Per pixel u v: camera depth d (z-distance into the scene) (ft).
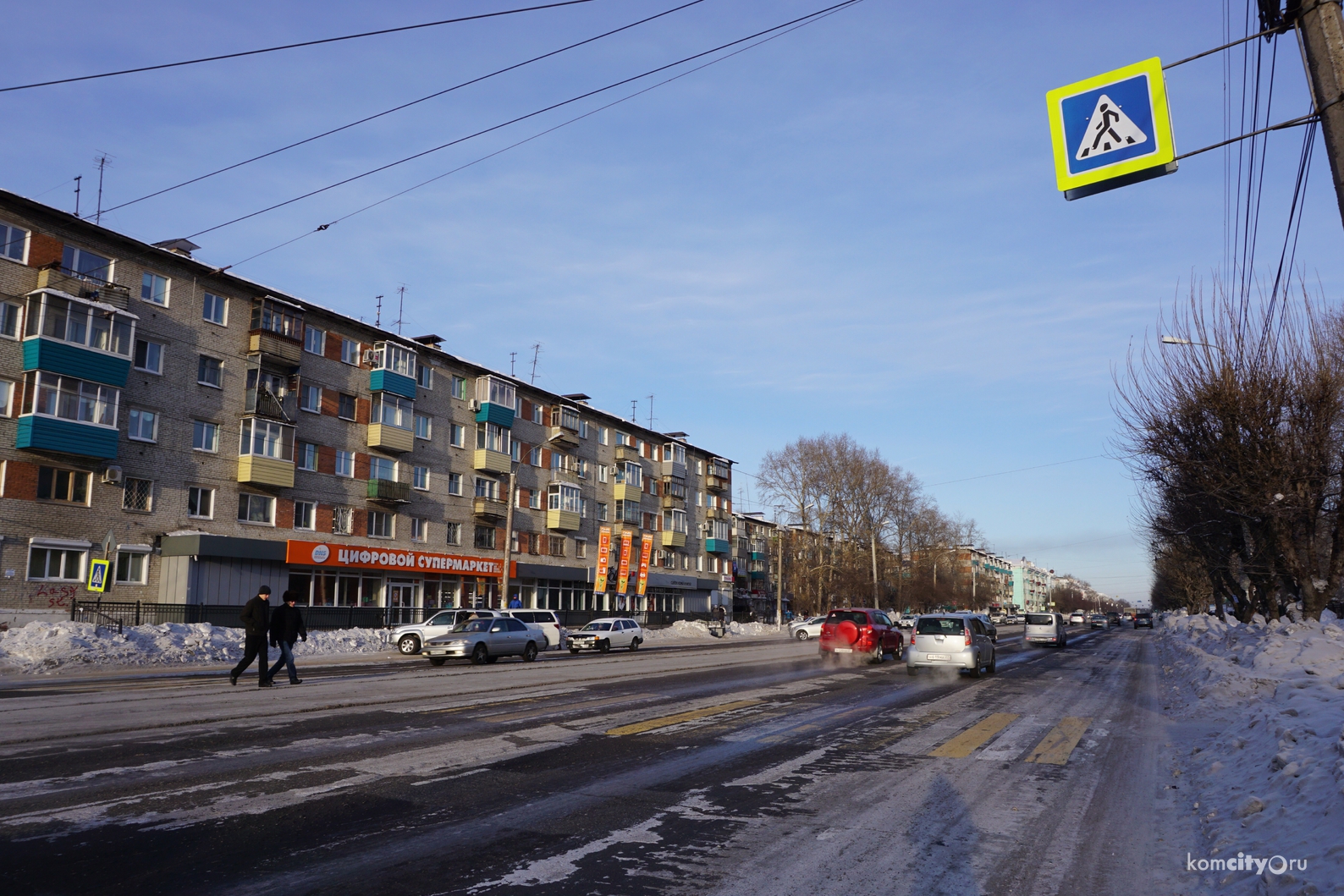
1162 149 23.31
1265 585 85.35
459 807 20.94
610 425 202.18
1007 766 28.35
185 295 108.99
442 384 151.64
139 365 103.14
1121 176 23.82
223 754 26.27
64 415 92.27
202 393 110.11
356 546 129.70
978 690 54.13
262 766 24.73
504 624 81.71
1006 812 22.03
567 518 176.45
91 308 94.79
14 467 90.02
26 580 90.43
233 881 15.26
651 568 212.84
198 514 109.09
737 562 301.84
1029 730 36.65
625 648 120.37
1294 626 54.90
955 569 308.40
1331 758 20.27
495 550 160.04
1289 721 26.48
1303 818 17.76
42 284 93.40
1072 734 35.86
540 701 42.70
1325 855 15.01
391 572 137.39
